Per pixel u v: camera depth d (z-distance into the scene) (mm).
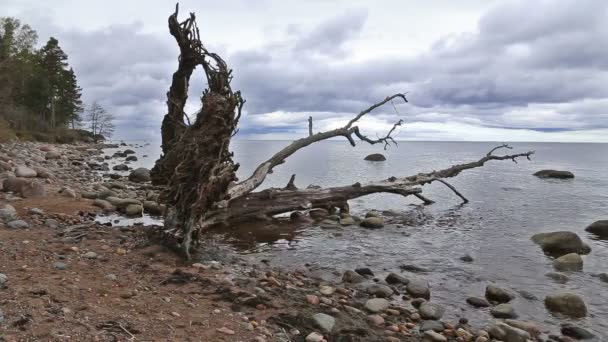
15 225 10508
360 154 90125
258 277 8938
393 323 7289
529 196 26203
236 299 7090
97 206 15672
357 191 18453
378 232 15352
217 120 10141
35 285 6387
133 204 15711
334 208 18703
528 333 7258
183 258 9461
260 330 5988
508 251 12969
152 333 5340
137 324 5531
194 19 11672
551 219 18828
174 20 11672
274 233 14555
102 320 5449
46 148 49219
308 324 6426
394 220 17984
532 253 12766
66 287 6547
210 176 10016
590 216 19641
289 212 18156
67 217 12695
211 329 5801
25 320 4961
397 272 10688
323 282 9375
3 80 69000
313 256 11828
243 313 6609
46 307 5516
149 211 16172
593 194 27344
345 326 6625
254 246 12641
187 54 11836
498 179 37219
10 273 6969
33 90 82000
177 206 10242
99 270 7867
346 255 12078
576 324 7902
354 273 9789
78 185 21078
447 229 16234
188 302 6758
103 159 49875
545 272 10969
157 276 7941
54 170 28188
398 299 8711
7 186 15688
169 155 11328
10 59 65625
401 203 23094
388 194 26344
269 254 11781
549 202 23828
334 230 15398
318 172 40750
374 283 9461
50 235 10086
